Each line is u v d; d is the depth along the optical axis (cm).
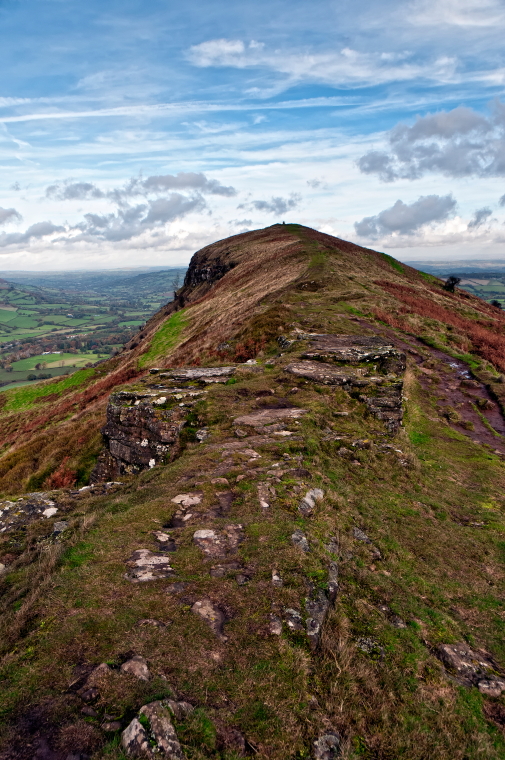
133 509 841
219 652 471
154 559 648
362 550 811
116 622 504
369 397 1742
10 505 990
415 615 662
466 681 552
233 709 410
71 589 568
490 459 1628
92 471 1836
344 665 500
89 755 349
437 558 888
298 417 1404
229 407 1517
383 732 440
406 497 1155
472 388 2467
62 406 4056
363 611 621
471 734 464
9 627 509
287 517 789
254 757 371
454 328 3700
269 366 2094
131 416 1580
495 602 768
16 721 381
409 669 537
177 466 1091
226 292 6456
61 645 470
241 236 11712
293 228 10394
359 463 1265
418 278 7644
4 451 3572
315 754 388
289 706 423
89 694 407
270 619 527
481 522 1116
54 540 789
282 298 3956
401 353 2314
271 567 627
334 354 2152
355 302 3866
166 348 4966
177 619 513
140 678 423
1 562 747
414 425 1914
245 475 969
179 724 379
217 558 654
